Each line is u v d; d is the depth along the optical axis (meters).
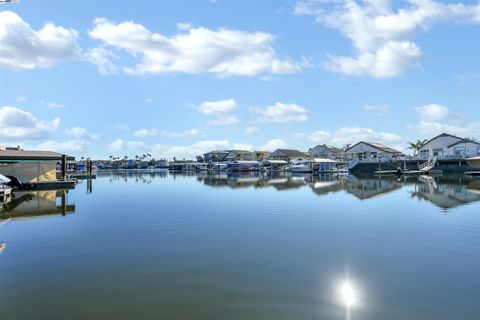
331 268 10.38
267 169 111.56
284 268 10.40
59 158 42.53
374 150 97.50
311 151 125.69
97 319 7.14
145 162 173.88
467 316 7.20
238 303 7.89
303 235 14.81
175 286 8.93
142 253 12.00
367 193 32.41
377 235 14.71
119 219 18.75
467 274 9.78
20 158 40.06
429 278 9.48
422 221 17.77
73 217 19.55
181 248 12.71
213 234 15.03
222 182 52.59
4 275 9.77
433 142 82.94
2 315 7.32
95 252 12.15
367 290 8.62
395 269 10.27
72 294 8.42
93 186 44.31
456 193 31.61
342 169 85.12
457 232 15.16
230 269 10.29
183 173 102.25
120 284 9.06
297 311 7.48
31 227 16.61
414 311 7.45
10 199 28.44
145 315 7.31
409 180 52.00
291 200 27.27
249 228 16.28
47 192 35.22
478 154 71.81
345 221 17.94
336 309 7.56
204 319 7.14
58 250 12.40
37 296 8.30
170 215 20.08
